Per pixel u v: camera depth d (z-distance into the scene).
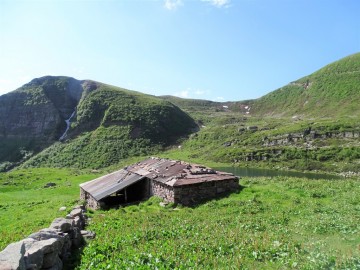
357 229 19.44
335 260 14.29
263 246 16.92
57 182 89.19
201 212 29.73
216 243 17.95
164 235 20.84
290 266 14.33
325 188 34.75
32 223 32.19
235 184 38.28
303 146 143.75
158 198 38.00
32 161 170.12
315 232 19.84
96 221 27.88
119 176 46.97
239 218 25.05
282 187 37.03
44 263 13.53
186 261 15.30
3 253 11.24
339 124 154.38
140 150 176.75
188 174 38.50
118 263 15.51
